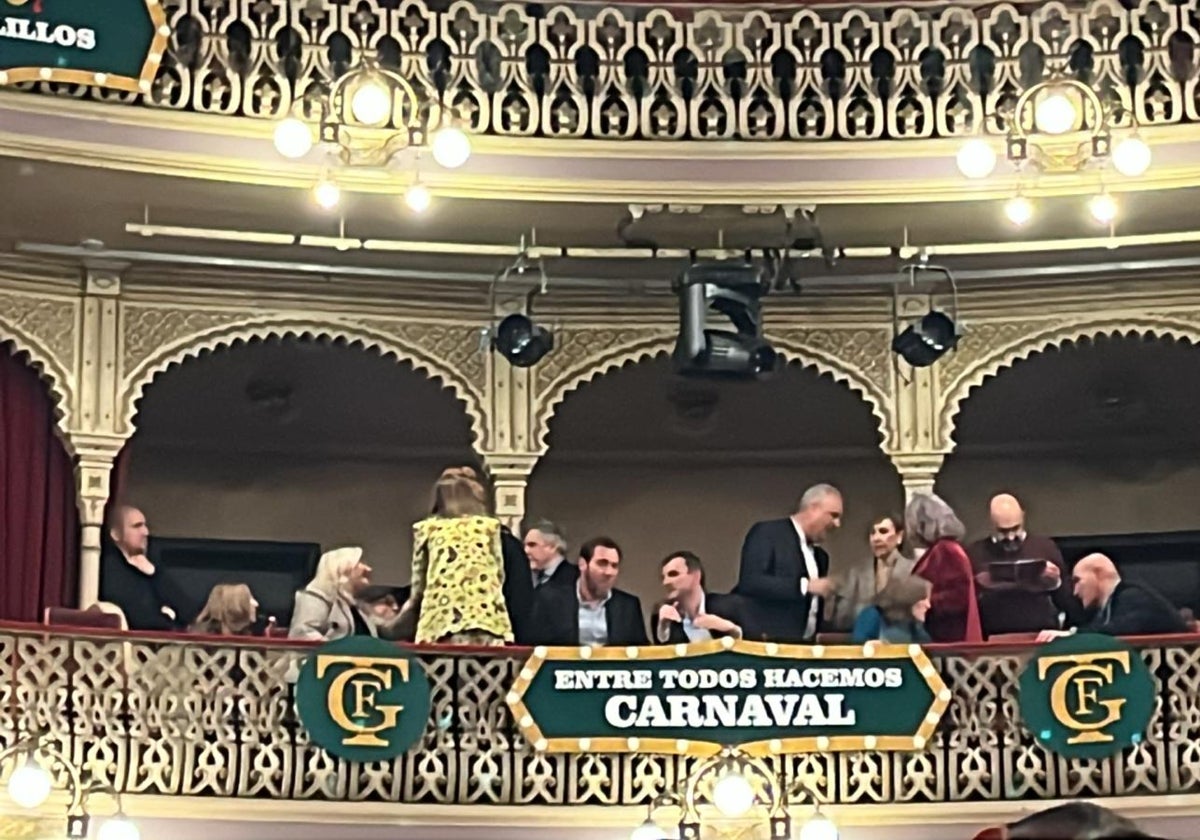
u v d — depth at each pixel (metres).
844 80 15.67
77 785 13.12
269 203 15.39
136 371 16.19
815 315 16.98
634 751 14.37
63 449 15.92
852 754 14.46
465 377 16.83
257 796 14.09
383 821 14.15
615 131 15.56
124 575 15.47
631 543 17.80
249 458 17.58
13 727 13.65
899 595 14.81
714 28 15.70
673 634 14.95
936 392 16.88
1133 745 14.28
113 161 14.63
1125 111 15.27
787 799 14.07
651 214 15.66
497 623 14.45
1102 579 15.15
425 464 17.80
